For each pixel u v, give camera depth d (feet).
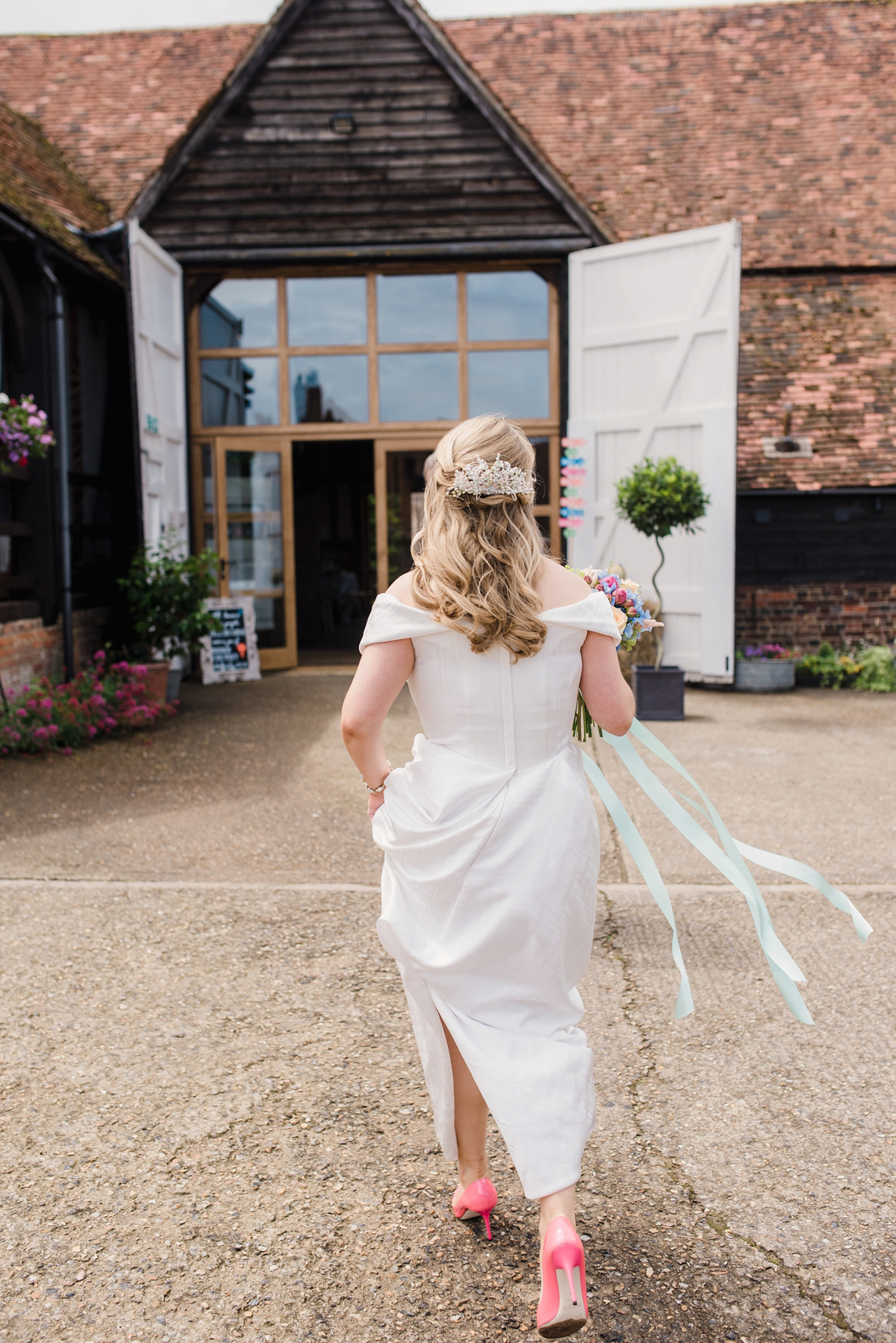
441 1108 6.92
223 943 12.55
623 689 6.60
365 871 15.44
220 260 35.37
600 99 42.11
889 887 14.51
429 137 35.04
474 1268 6.95
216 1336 6.32
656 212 38.27
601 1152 8.27
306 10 34.86
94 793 19.75
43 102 41.06
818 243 38.52
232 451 36.65
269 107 35.17
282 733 25.59
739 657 33.76
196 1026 10.37
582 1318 5.43
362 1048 9.95
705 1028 10.36
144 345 31.48
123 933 12.83
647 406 32.86
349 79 35.06
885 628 36.42
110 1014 10.62
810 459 34.96
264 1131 8.54
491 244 34.99
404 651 6.38
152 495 32.12
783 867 7.64
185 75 41.81
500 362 36.47
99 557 34.60
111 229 32.68
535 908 6.19
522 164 34.91
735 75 42.73
